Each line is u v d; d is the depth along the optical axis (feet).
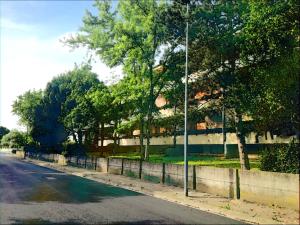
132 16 92.79
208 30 75.20
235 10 73.72
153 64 94.73
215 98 74.54
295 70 50.55
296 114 50.29
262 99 54.44
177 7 80.02
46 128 187.52
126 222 37.83
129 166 89.45
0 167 129.49
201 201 50.65
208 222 38.42
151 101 98.07
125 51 94.22
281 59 54.19
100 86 115.55
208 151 140.97
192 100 76.28
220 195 55.36
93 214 41.83
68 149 155.22
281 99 50.55
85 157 124.77
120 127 111.96
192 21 75.77
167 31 87.76
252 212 42.65
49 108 185.37
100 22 96.37
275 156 52.60
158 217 40.68
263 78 57.57
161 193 58.85
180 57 90.17
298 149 50.06
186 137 56.95
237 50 69.26
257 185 48.39
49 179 84.84
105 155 171.22
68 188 67.15
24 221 37.63
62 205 47.78
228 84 70.69
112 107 130.93
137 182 75.36
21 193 59.11
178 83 90.22
